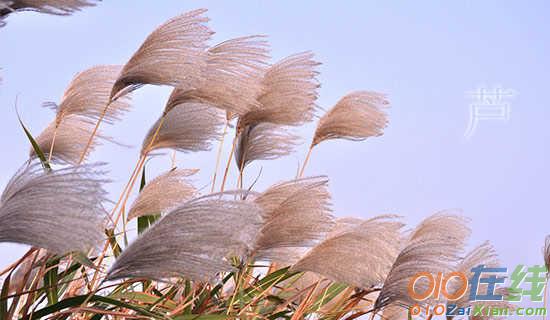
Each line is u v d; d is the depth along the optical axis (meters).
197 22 7.15
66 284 6.77
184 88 7.29
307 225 6.51
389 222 6.66
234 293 6.53
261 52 7.91
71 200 3.74
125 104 8.55
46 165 5.79
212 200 4.34
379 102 9.80
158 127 8.09
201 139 8.45
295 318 7.16
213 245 4.21
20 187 3.79
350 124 9.66
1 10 5.88
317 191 6.62
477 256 9.42
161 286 7.84
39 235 3.74
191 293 6.52
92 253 7.04
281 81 8.91
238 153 9.34
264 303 7.77
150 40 7.14
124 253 4.23
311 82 8.97
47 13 6.00
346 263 6.46
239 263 6.50
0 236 3.73
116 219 7.29
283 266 8.53
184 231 4.20
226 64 7.82
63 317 4.79
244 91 7.91
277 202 6.61
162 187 7.58
